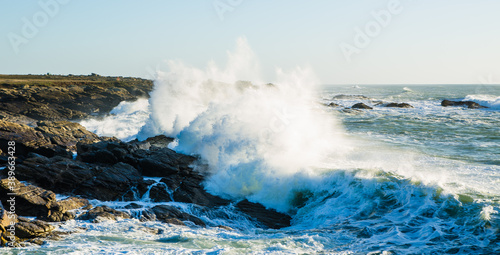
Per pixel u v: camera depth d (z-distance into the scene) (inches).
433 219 412.2
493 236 359.9
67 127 866.1
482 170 589.3
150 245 373.1
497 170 586.9
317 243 381.7
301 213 521.3
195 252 353.7
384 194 482.6
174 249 360.2
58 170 570.3
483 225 378.0
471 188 473.1
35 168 569.9
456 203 427.2
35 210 447.2
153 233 414.6
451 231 381.1
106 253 348.2
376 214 451.2
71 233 404.5
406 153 744.3
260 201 564.4
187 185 585.9
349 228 421.7
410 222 414.3
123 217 460.8
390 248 359.3
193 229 437.1
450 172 578.9
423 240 371.6
